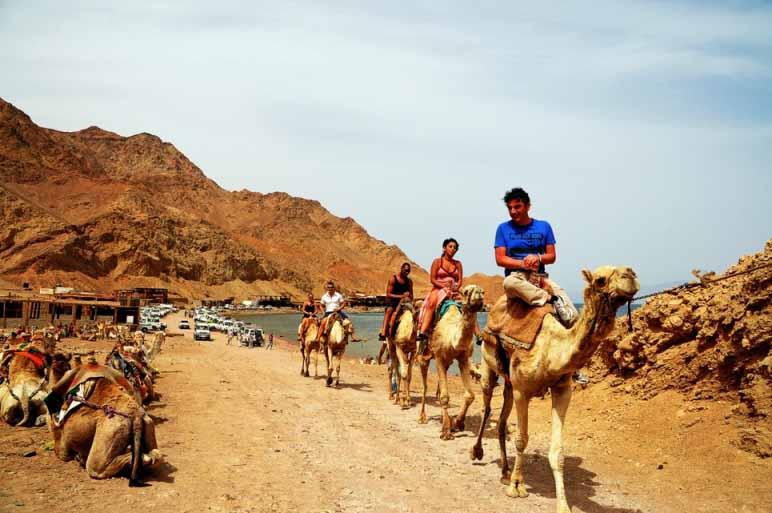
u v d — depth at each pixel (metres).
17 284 166.50
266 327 126.81
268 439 10.41
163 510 6.57
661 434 9.09
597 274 6.21
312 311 22.78
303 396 16.20
